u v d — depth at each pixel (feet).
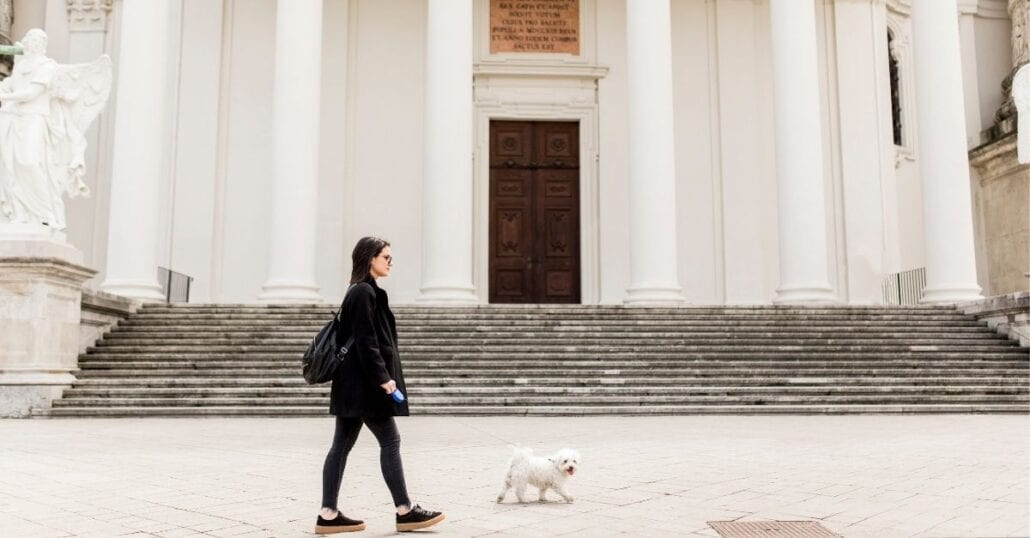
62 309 42.80
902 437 30.81
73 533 15.06
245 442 29.89
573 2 79.92
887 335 51.29
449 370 45.42
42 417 40.16
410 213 77.00
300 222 59.67
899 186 83.51
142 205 58.18
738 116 79.30
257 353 47.29
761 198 78.48
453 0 60.54
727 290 76.95
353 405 14.52
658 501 18.07
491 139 78.79
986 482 20.39
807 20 62.90
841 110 80.23
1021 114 53.78
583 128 78.89
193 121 73.82
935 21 63.72
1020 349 49.08
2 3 74.54
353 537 14.58
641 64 60.95
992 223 86.48
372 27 78.64
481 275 76.07
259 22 76.43
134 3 59.67
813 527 15.30
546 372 45.37
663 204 59.67
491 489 19.83
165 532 15.14
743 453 26.35
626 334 50.60
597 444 28.89
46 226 43.47
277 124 60.59
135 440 30.48
